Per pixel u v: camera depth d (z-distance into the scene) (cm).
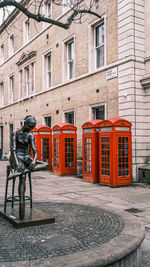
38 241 379
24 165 486
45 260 312
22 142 494
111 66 1219
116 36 1202
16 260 315
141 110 1122
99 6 1316
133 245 358
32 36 2102
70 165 1347
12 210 531
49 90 1802
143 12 1148
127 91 1118
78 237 394
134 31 1119
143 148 1119
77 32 1500
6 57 2739
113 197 799
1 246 361
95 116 1390
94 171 1077
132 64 1109
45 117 1906
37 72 2003
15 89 2492
